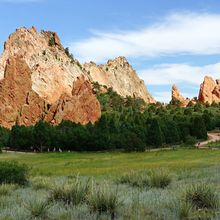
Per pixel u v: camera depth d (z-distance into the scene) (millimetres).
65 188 14758
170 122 142000
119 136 125375
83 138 126562
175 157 68750
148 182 20734
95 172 40844
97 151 121750
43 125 134375
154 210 12609
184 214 11680
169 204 13297
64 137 131000
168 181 20625
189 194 13602
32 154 111812
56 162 68938
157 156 75062
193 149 99375
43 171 44875
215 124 184000
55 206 13461
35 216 12219
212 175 27266
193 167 40250
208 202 13219
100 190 13297
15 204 14734
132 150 104125
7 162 25156
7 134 150500
